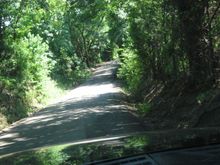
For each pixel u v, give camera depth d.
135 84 32.41
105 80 52.22
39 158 2.48
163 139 2.53
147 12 22.44
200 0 15.27
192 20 15.53
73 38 75.69
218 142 2.32
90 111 21.69
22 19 30.66
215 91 13.77
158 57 24.36
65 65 54.53
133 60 30.31
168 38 19.50
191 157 2.10
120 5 29.91
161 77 24.00
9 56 30.73
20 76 31.97
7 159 2.62
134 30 25.38
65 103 29.75
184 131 2.82
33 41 34.31
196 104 14.37
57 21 46.97
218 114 12.27
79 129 16.02
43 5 31.70
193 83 16.17
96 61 93.25
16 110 26.80
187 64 18.34
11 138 16.59
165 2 17.50
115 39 45.44
